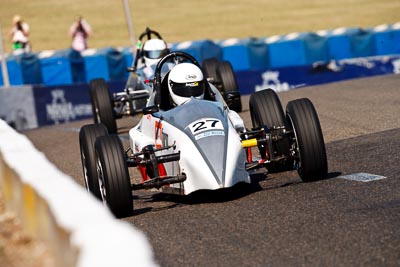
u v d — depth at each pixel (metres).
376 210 23.53
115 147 27.03
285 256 20.03
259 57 81.69
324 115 48.78
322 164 28.14
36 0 160.12
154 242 23.05
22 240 21.11
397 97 53.12
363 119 45.22
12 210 24.86
